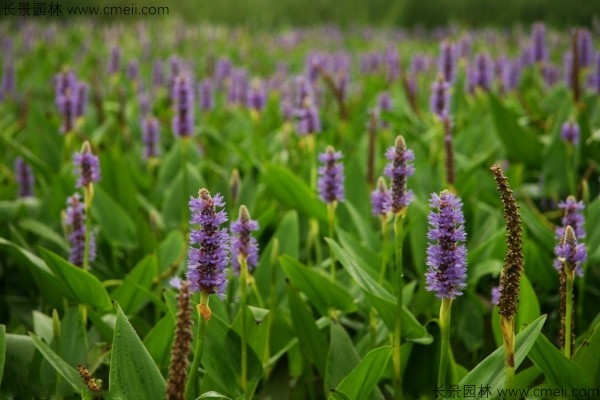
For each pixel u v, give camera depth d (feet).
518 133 16.28
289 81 26.30
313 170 14.17
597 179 16.05
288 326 9.82
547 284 12.11
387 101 19.03
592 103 19.65
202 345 7.02
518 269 6.57
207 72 30.86
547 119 20.43
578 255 7.62
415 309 11.44
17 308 12.65
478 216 13.67
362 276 8.45
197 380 9.22
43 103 27.53
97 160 9.95
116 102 25.03
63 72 17.38
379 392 8.25
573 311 8.91
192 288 6.86
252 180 13.91
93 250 10.49
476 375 7.11
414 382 8.86
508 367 6.75
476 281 11.73
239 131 20.85
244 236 8.08
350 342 8.59
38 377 8.95
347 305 9.79
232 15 60.70
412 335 8.39
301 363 10.32
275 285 10.80
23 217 13.64
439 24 62.18
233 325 8.70
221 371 8.29
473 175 15.07
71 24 51.03
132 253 13.15
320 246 13.80
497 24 58.75
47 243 13.07
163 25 49.49
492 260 11.17
